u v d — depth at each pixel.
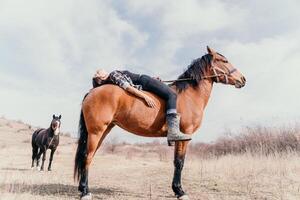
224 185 7.81
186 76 6.85
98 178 9.66
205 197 6.64
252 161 10.61
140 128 6.25
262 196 6.63
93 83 6.59
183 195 6.41
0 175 9.23
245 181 8.13
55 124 12.75
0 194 6.08
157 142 29.34
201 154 18.84
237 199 6.45
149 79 6.34
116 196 6.69
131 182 8.73
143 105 6.17
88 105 6.14
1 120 44.31
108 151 25.20
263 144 14.98
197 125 6.63
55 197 6.38
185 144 6.43
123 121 6.23
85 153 6.27
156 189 7.64
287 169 9.20
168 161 17.73
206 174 9.49
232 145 17.02
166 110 6.21
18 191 6.69
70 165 15.51
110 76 6.29
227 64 7.04
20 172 11.03
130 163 15.73
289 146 14.45
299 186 7.44
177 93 6.60
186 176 9.29
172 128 6.04
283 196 6.59
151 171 10.88
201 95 6.75
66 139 36.72
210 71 6.94
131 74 6.45
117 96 6.10
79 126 6.39
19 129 40.00
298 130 15.25
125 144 28.42
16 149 23.69
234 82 6.99
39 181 8.58
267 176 8.64
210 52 6.97
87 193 6.12
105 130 6.68
